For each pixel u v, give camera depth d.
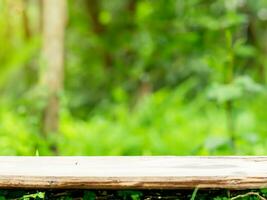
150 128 7.42
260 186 2.37
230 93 4.62
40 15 6.92
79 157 2.76
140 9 8.66
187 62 8.92
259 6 8.02
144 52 8.92
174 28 8.51
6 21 7.20
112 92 9.98
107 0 10.30
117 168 2.50
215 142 4.48
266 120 7.47
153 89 9.62
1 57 7.82
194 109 8.47
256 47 8.84
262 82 8.52
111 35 10.12
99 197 2.53
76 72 11.46
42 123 5.34
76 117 10.45
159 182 2.36
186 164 2.57
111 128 7.23
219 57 5.75
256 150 4.80
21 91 10.16
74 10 10.38
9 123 5.54
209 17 7.21
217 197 2.46
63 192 2.54
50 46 5.54
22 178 2.39
